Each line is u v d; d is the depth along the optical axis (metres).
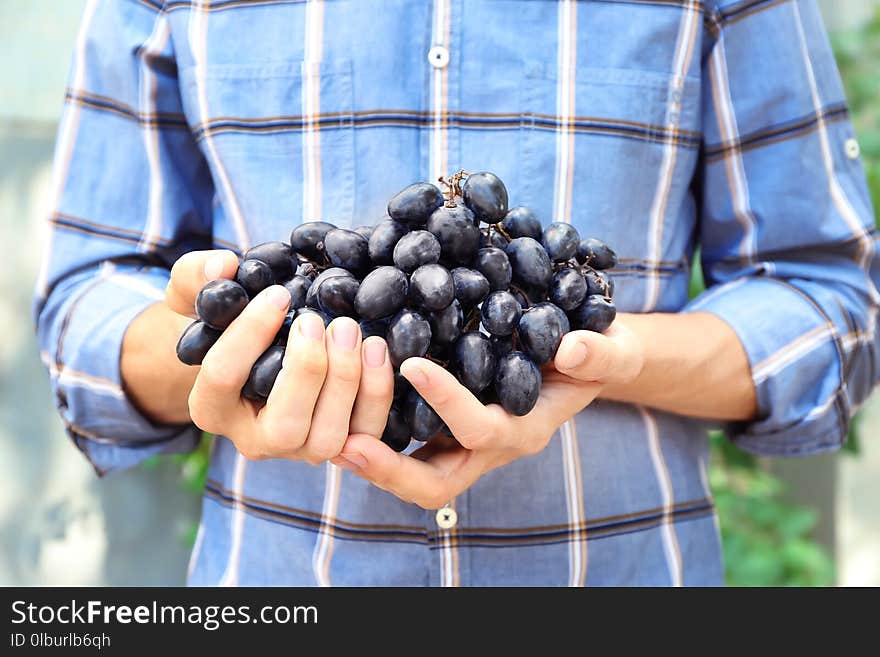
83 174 0.83
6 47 1.56
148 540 1.75
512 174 0.76
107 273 0.82
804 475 1.91
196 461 1.68
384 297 0.51
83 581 1.70
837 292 0.83
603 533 0.78
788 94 0.80
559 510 0.77
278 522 0.80
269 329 0.52
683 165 0.80
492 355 0.54
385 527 0.77
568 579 0.77
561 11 0.76
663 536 0.80
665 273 0.82
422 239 0.53
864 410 1.67
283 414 0.53
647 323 0.75
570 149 0.76
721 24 0.81
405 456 0.57
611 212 0.77
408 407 0.55
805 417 0.80
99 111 0.83
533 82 0.75
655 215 0.80
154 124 0.84
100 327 0.77
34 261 1.64
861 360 0.86
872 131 1.64
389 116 0.75
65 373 0.78
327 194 0.77
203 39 0.79
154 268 0.85
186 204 0.86
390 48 0.75
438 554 0.76
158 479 1.75
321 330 0.52
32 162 1.63
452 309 0.53
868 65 1.71
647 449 0.80
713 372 0.76
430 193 0.55
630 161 0.77
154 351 0.75
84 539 1.70
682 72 0.78
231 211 0.80
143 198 0.84
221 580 0.83
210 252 0.55
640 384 0.72
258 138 0.78
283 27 0.77
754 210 0.83
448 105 0.75
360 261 0.56
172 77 0.84
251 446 0.57
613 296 0.78
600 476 0.77
